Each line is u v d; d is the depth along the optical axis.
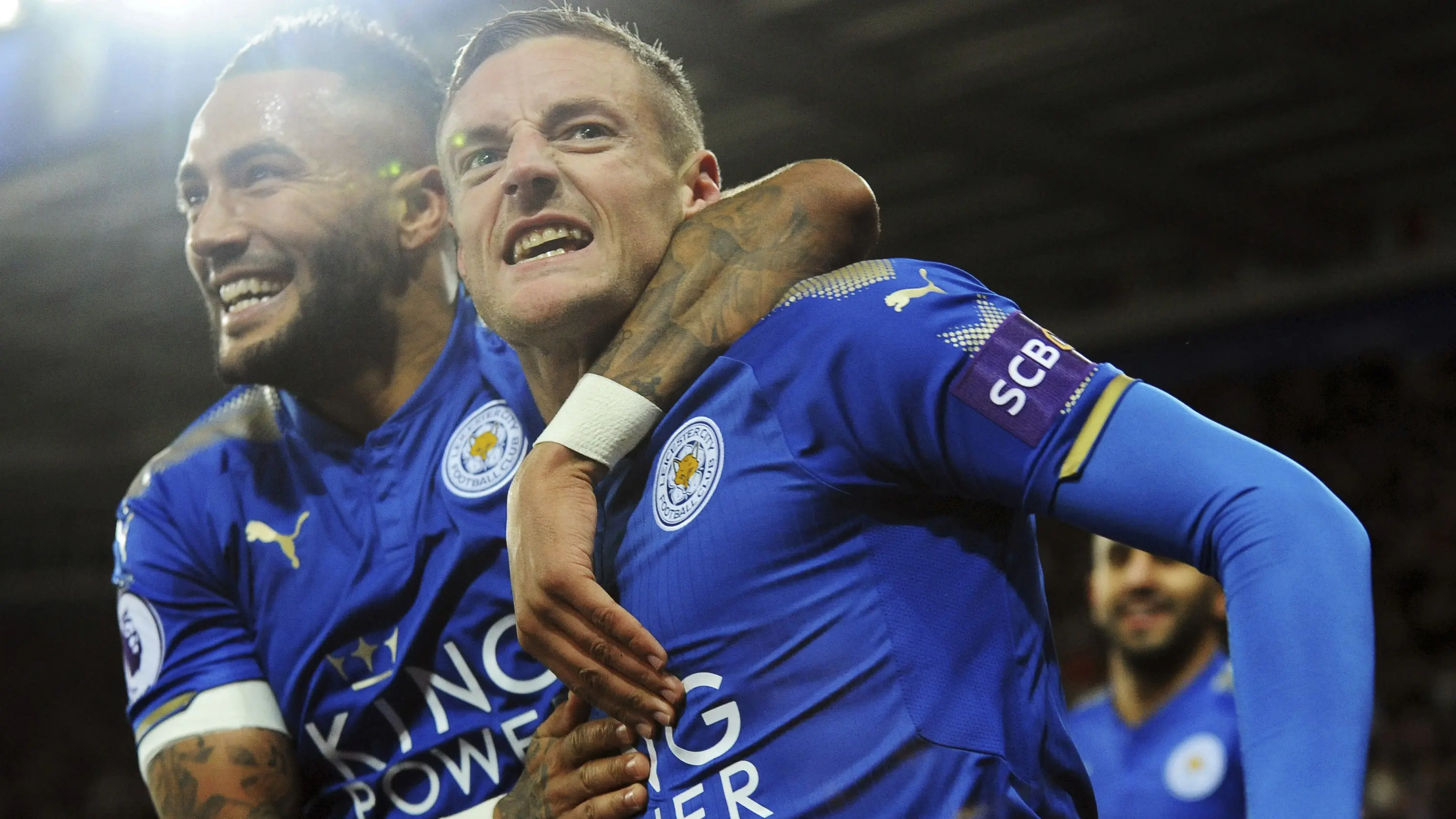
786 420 1.12
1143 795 2.80
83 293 12.81
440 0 7.62
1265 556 0.95
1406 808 8.24
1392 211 11.87
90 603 17.38
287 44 1.49
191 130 1.48
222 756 1.46
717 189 1.39
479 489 1.38
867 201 1.30
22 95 9.77
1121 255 12.70
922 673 1.08
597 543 1.23
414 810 1.42
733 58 8.52
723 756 1.11
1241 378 13.31
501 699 1.36
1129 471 1.03
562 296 1.20
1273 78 9.49
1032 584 1.20
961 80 9.41
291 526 1.48
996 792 1.06
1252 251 12.03
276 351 1.43
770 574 1.10
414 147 1.52
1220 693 2.77
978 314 1.13
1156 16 8.50
